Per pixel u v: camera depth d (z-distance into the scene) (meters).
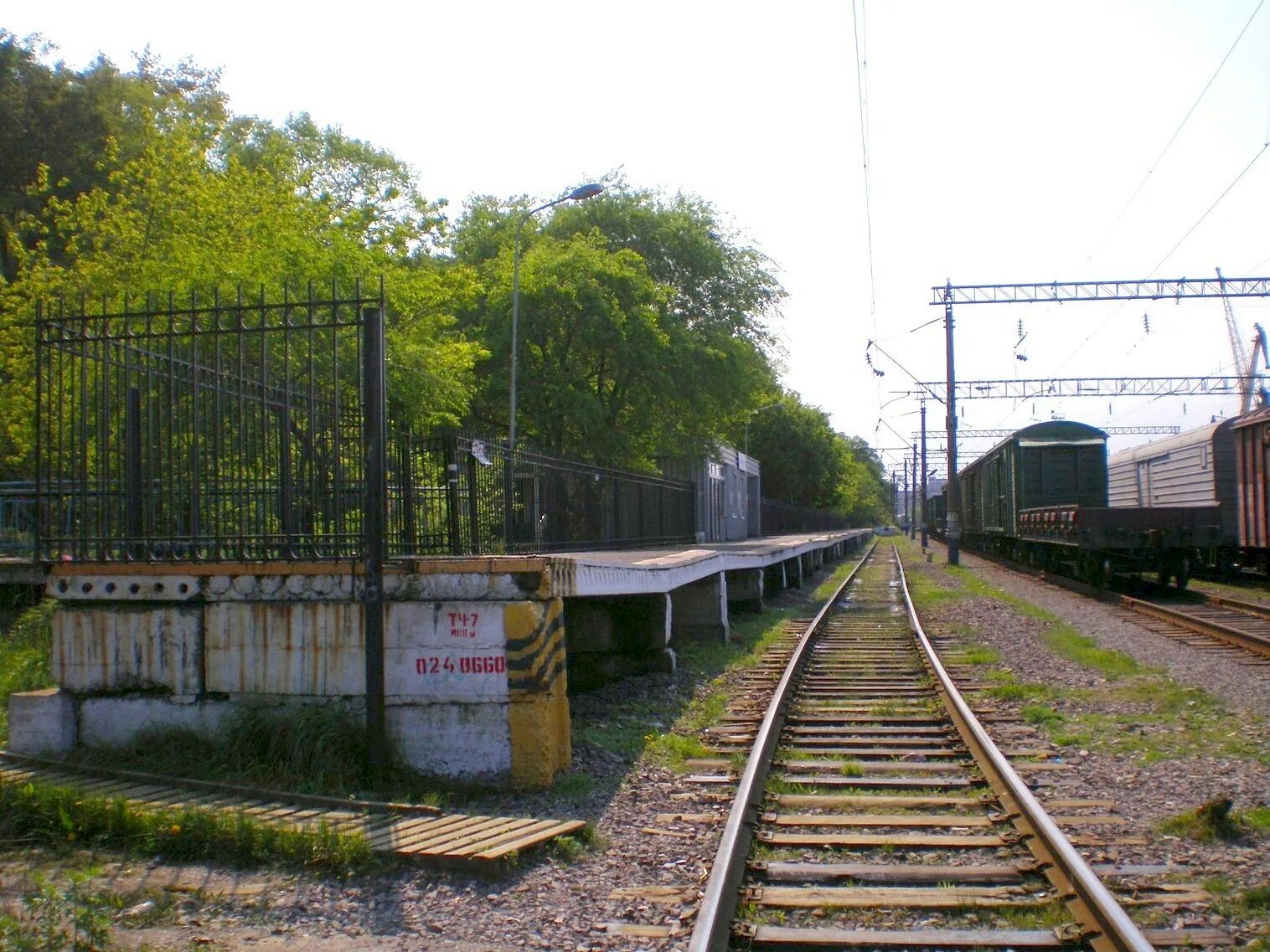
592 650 12.41
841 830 6.60
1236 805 6.98
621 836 6.54
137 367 8.80
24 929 4.77
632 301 27.95
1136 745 8.86
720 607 16.33
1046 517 27.72
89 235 20.02
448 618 7.55
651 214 35.47
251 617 7.86
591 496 17.89
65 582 8.16
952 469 38.16
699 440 33.72
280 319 14.02
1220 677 11.89
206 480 8.66
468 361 19.78
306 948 4.80
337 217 20.89
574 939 4.92
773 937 4.88
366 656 7.54
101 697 8.09
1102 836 6.45
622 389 29.81
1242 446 24.28
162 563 8.05
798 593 28.59
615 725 9.83
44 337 10.48
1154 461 33.75
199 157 20.00
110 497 8.36
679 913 5.20
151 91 35.78
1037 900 5.31
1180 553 23.58
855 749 9.05
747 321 36.41
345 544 8.03
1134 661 13.27
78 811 6.38
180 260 15.99
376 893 5.49
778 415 75.44
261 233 17.41
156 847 6.08
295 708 7.74
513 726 7.45
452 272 20.06
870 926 5.07
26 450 17.17
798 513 62.47
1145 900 5.31
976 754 8.52
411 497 11.04
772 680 12.84
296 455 8.92
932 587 28.75
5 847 6.16
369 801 6.95
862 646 16.38
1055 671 13.05
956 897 5.35
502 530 13.66
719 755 8.80
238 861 5.92
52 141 31.55
